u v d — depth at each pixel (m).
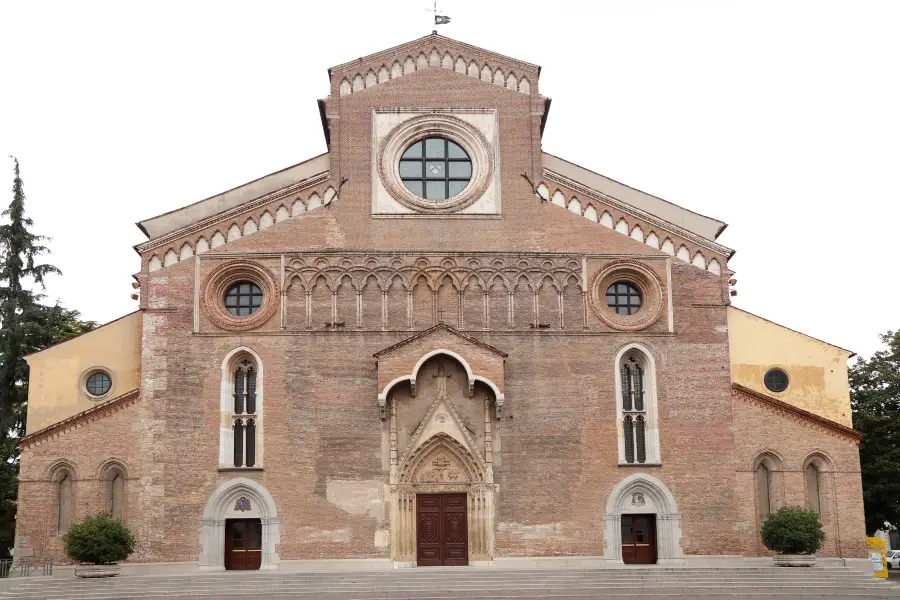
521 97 50.78
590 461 46.47
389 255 48.16
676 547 45.78
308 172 50.78
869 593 41.19
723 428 47.16
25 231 69.94
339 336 47.06
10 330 64.88
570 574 42.81
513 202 49.25
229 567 45.16
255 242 48.03
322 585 41.19
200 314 46.91
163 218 49.78
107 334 50.09
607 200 49.31
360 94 50.44
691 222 51.25
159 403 45.81
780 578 42.72
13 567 44.47
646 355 47.81
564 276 48.41
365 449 45.97
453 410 46.19
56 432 45.56
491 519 45.53
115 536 42.56
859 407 65.06
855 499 47.38
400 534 45.34
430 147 50.38
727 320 48.50
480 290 48.00
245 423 46.25
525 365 47.25
